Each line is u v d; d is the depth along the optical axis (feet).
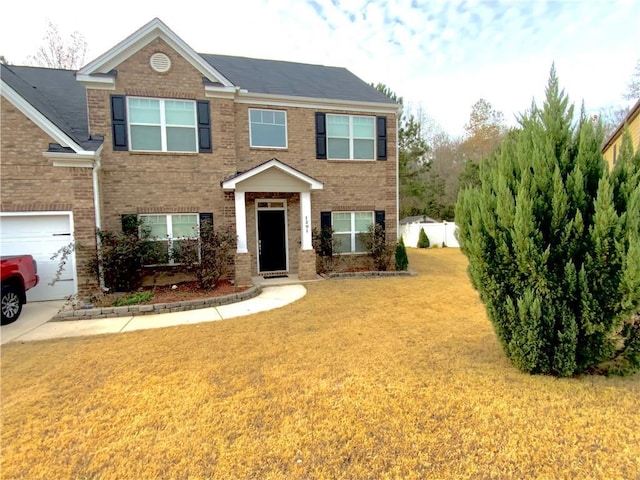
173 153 33.58
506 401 10.96
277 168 33.60
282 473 8.15
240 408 11.03
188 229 34.50
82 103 36.91
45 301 28.12
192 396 11.90
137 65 32.24
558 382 12.15
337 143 39.68
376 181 40.96
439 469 8.13
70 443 9.47
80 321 22.39
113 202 32.17
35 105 28.37
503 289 12.94
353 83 45.21
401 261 40.45
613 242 10.63
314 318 21.74
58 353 16.42
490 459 8.41
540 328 12.07
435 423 9.91
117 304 25.12
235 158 35.53
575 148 12.17
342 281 34.91
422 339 17.33
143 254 30.78
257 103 36.52
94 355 16.08
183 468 8.41
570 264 11.31
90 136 31.40
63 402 11.70
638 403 10.71
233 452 8.91
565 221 11.53
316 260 38.99
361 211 40.70
